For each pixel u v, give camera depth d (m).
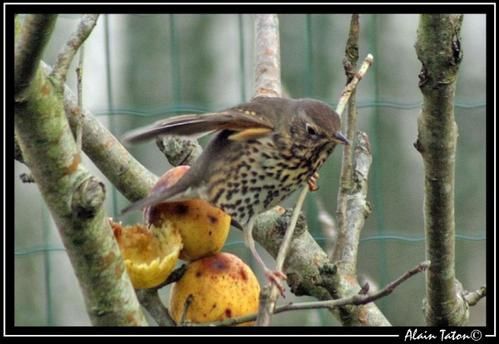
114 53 17.59
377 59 15.94
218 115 9.21
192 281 7.80
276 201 10.15
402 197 16.78
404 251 15.52
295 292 8.96
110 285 6.83
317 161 10.41
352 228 8.90
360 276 15.18
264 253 15.02
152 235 7.95
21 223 16.17
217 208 8.10
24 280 15.70
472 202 16.72
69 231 6.65
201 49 18.39
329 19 17.66
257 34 10.58
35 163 6.54
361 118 16.92
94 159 9.51
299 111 10.26
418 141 7.69
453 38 7.17
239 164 9.81
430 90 7.35
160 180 8.45
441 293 8.19
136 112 14.97
